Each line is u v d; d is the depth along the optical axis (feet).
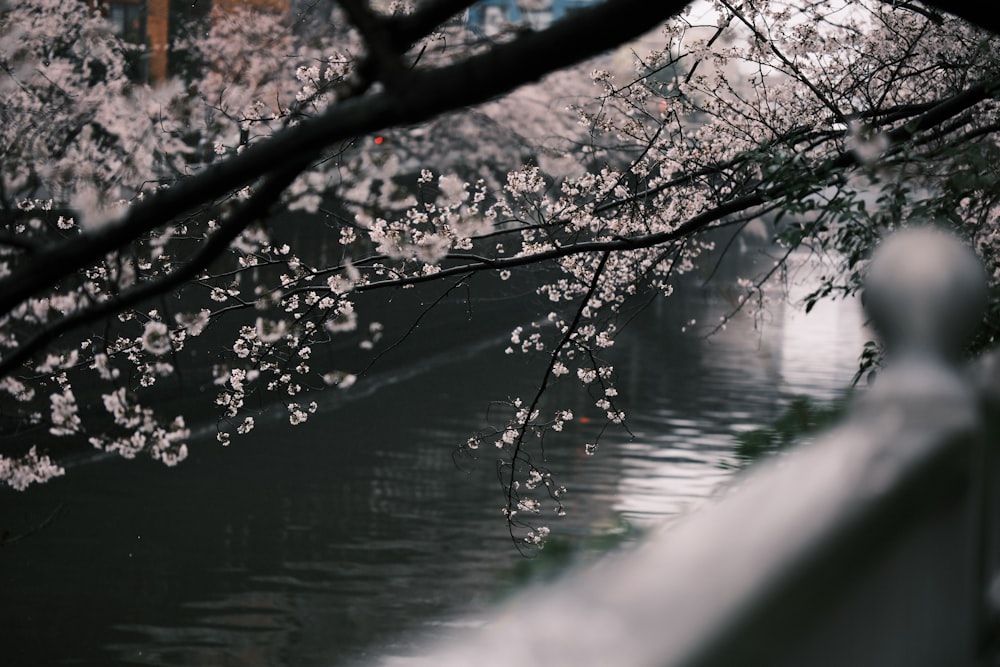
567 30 6.61
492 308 129.39
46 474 24.53
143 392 68.69
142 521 48.39
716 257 182.19
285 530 47.73
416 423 73.51
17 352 10.64
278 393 27.99
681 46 31.35
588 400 83.46
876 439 2.47
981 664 3.01
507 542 46.44
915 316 2.73
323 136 7.22
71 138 18.52
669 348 113.60
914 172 18.20
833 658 1.99
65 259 8.87
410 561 43.73
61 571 41.63
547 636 1.66
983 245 25.04
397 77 6.93
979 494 2.78
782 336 124.67
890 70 31.40
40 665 33.12
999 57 26.91
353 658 33.88
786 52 32.45
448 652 1.66
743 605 1.73
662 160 31.50
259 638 35.76
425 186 26.63
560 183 29.89
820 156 30.60
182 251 27.50
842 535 2.03
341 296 27.20
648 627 1.65
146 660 33.68
